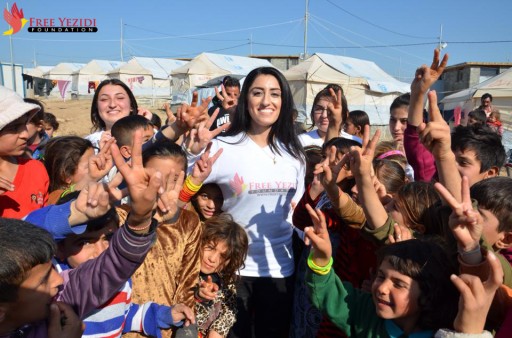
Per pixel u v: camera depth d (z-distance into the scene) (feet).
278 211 10.31
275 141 10.44
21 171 9.24
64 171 9.84
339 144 9.61
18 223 4.79
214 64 109.40
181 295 8.07
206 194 10.31
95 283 5.65
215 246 9.30
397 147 16.61
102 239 6.38
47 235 4.84
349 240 9.17
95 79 154.61
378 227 7.44
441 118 6.76
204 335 9.16
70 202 5.77
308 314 10.14
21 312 4.64
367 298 6.86
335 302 6.78
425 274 5.80
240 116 10.47
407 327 6.15
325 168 7.93
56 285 5.01
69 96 162.20
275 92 10.09
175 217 8.19
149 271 7.72
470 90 62.75
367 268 8.86
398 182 9.87
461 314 4.95
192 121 9.20
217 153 9.14
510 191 6.60
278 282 10.30
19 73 107.34
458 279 4.92
